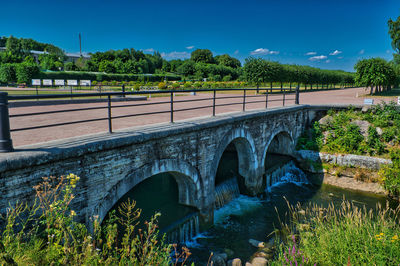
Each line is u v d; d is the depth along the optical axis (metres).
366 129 15.42
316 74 45.38
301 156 16.23
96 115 12.20
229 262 7.98
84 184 5.74
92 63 86.75
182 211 9.43
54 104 16.52
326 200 12.95
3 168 4.41
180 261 8.00
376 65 29.70
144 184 12.34
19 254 4.19
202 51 115.69
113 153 6.26
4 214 4.59
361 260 5.84
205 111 14.14
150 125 8.11
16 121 10.21
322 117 17.34
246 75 36.56
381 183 13.80
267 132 13.47
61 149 5.20
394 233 6.60
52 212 5.01
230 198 12.36
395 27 38.09
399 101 15.67
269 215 11.10
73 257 4.53
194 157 8.88
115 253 5.22
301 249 6.77
